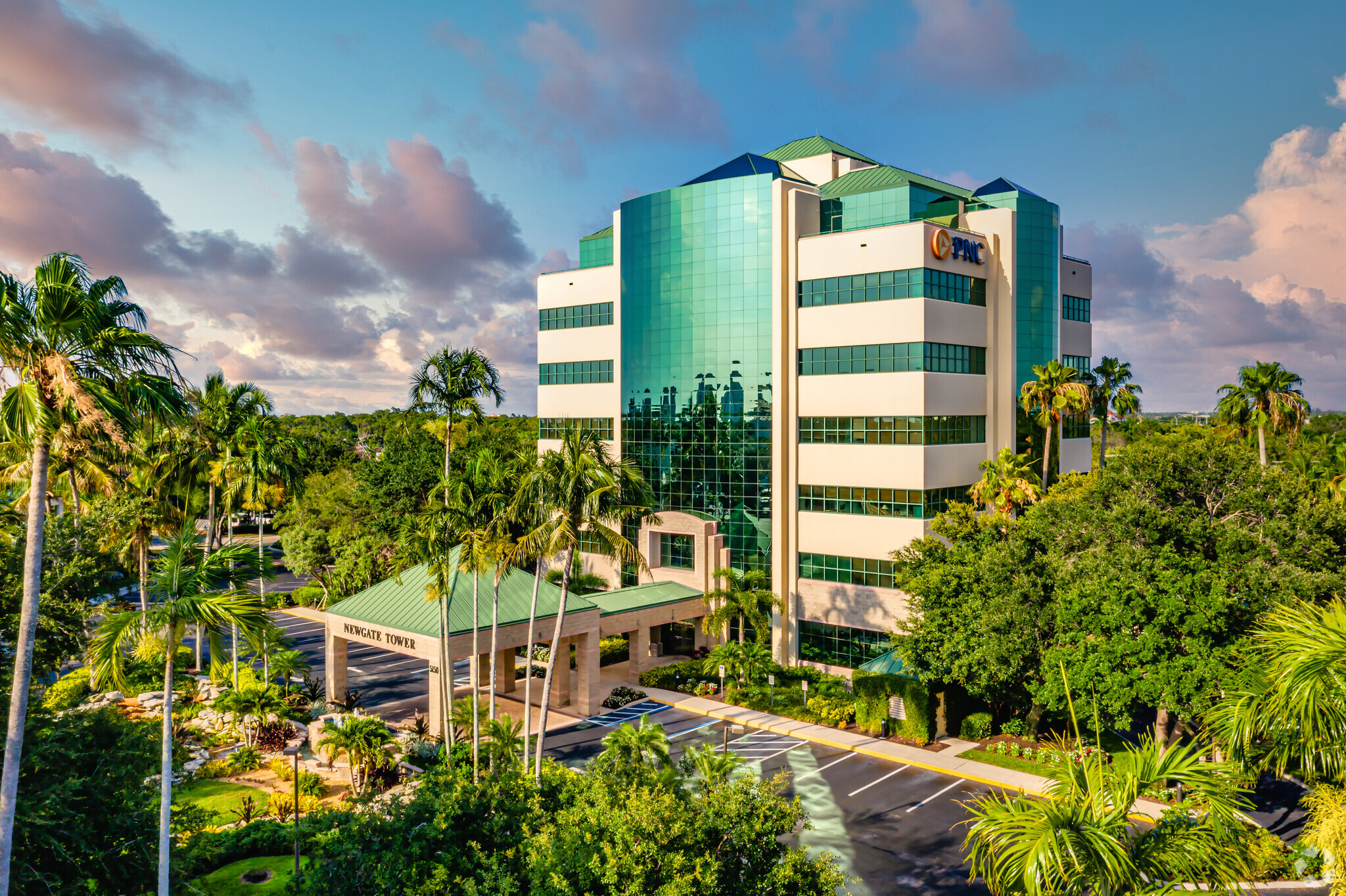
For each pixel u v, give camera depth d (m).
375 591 49.22
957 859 29.34
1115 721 32.00
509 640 45.72
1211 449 35.91
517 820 21.61
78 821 22.34
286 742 41.88
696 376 59.47
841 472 54.03
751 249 57.44
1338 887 17.41
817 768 38.41
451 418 49.50
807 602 55.41
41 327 19.23
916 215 57.00
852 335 53.66
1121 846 13.23
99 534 37.81
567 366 72.38
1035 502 47.56
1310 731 15.17
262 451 56.09
